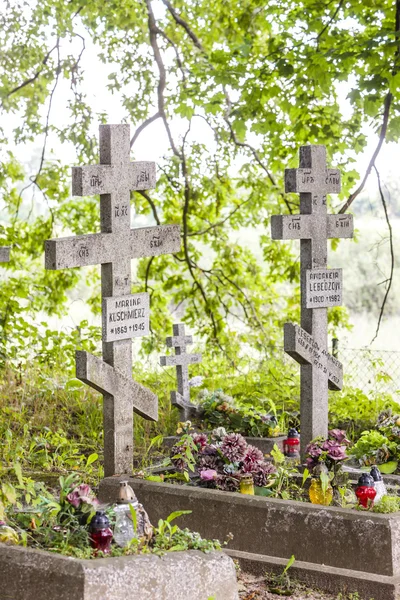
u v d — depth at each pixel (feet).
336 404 36.47
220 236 56.59
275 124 45.73
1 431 32.22
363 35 41.45
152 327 55.16
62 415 36.01
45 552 16.28
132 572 16.07
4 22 53.62
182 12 54.29
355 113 46.24
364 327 66.13
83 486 17.92
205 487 23.76
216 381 40.75
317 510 20.85
